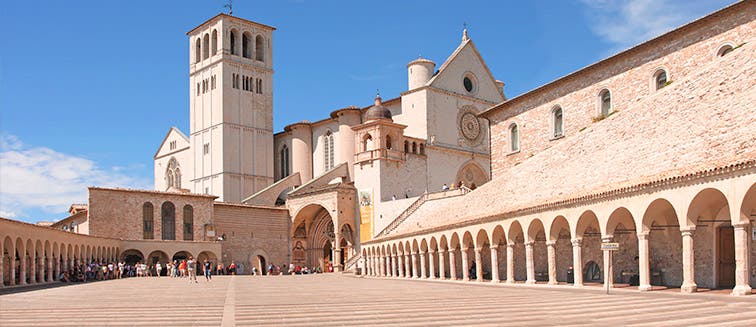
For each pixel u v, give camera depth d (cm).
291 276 8712
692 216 3300
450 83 10394
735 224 3030
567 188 4591
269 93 12812
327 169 11806
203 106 12500
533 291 3950
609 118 4603
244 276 8706
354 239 10006
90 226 8638
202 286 5491
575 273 4153
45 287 5362
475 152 10588
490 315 2536
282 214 10738
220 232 9988
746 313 2350
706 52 5106
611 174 4197
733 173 3038
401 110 10688
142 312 2894
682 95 3953
